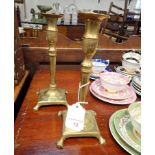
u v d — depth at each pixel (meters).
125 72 0.96
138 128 0.44
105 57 1.08
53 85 0.65
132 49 1.09
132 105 0.51
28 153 0.43
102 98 0.69
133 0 3.64
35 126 0.52
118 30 2.02
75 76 0.92
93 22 0.38
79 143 0.48
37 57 0.99
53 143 0.47
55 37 0.56
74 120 0.49
